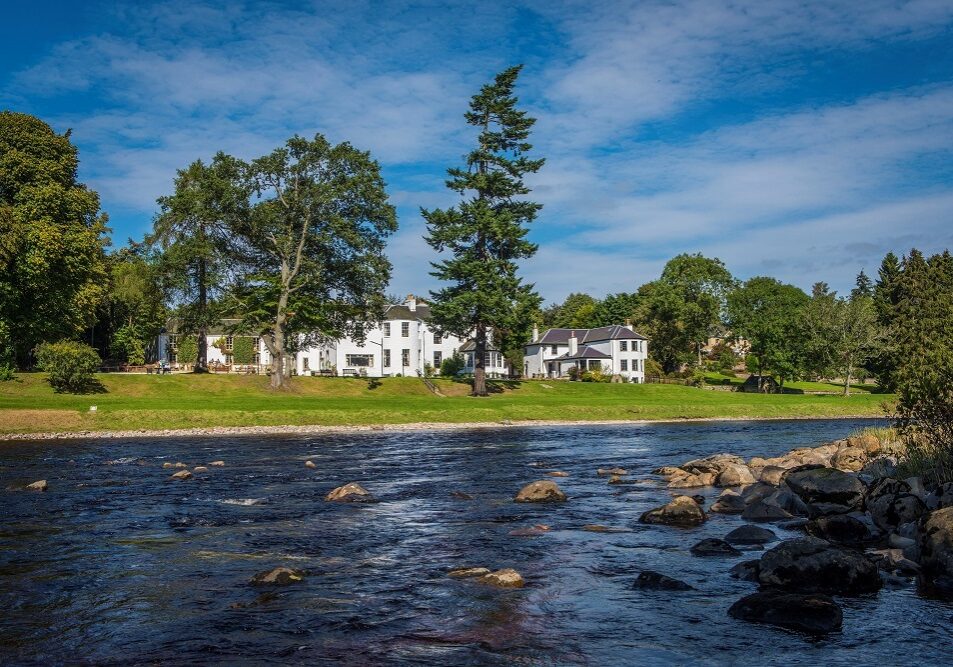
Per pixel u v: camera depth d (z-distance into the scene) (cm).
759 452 3167
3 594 980
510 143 7350
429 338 10150
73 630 834
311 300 6350
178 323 6794
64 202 5269
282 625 847
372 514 1614
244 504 1755
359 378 7319
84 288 5769
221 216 6053
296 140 6091
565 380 8638
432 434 4291
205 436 4084
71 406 4575
